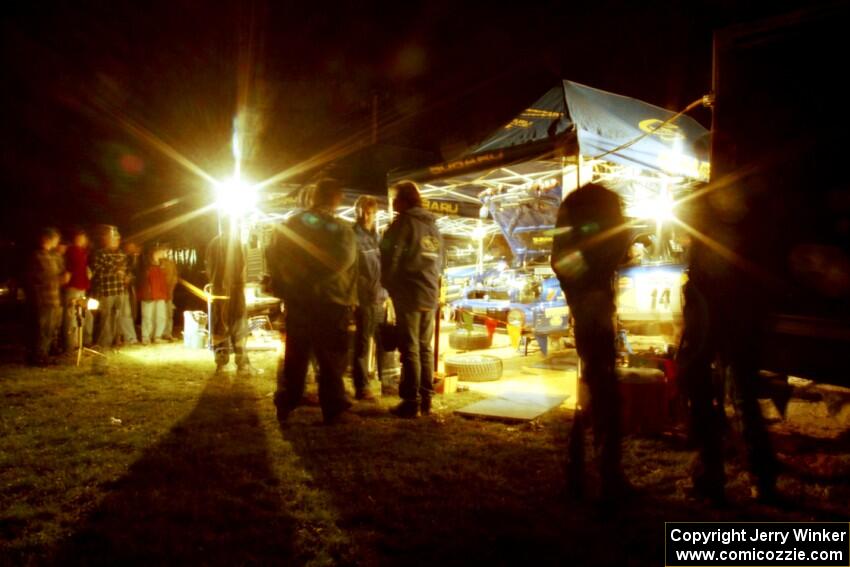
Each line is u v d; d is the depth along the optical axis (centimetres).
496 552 283
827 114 327
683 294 366
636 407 459
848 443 440
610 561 274
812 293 331
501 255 1359
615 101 722
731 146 364
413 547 288
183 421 517
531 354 921
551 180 685
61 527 312
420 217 527
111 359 873
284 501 346
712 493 333
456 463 405
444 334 1167
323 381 508
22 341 1102
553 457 416
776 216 342
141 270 1085
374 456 423
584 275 340
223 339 753
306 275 497
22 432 486
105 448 444
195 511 327
